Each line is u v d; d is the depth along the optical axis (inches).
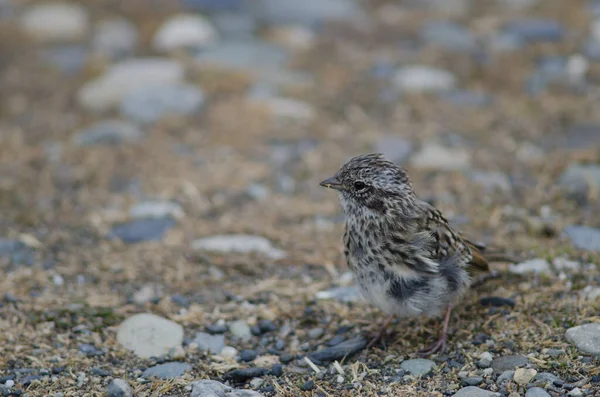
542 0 813.9
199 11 813.9
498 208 482.9
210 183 536.1
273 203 510.6
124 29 770.8
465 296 385.1
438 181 524.1
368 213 346.3
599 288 378.9
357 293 403.2
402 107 629.6
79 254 448.8
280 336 373.1
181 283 417.7
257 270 430.0
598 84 653.3
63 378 339.9
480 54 703.7
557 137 578.6
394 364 344.5
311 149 577.6
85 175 548.1
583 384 312.0
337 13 801.6
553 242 438.6
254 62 703.7
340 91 655.1
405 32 752.3
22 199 517.0
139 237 469.1
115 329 375.6
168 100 633.0
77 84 682.8
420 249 340.2
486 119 609.0
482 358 334.6
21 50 744.3
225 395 320.2
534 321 357.7
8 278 419.5
